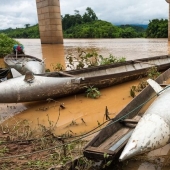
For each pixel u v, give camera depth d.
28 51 20.30
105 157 3.19
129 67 9.28
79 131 4.92
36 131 5.00
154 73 8.15
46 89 6.19
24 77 6.16
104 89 7.53
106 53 16.66
